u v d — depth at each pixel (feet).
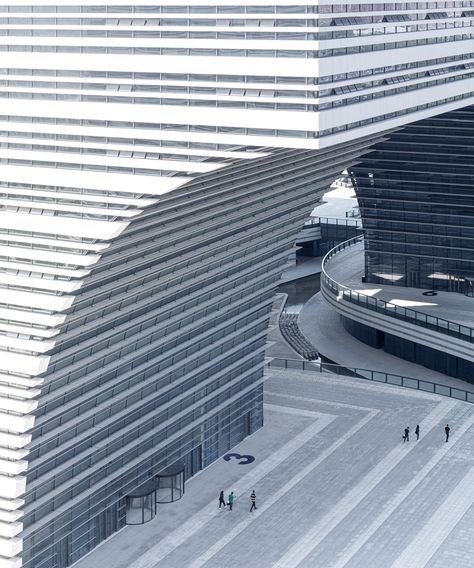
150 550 280.72
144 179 240.53
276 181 291.99
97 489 277.23
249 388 342.64
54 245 248.32
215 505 303.07
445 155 424.46
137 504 293.43
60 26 244.63
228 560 275.18
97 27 242.17
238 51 233.96
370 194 450.30
